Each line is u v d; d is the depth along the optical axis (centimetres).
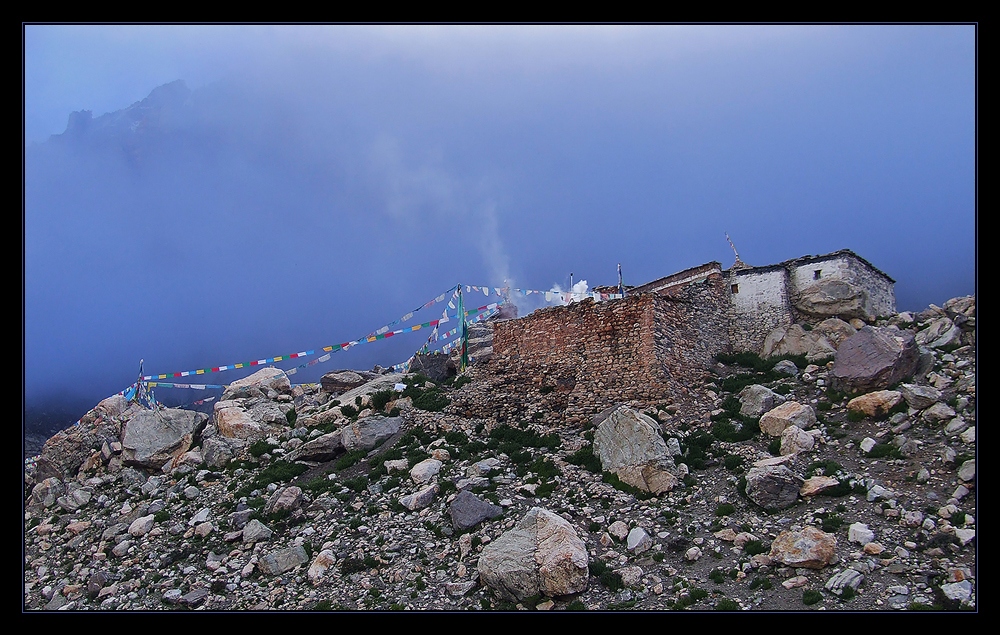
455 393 3095
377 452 2773
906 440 2003
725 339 3052
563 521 1877
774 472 1934
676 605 1608
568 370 2819
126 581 2158
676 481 2103
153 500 2678
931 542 1622
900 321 2814
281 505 2366
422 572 1922
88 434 3247
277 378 3969
